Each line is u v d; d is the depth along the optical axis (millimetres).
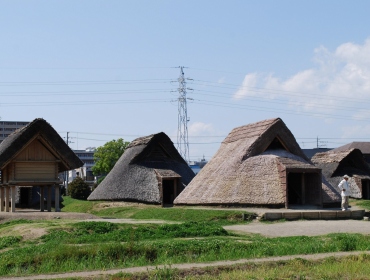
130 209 46375
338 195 41938
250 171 40188
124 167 52156
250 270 17359
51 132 38000
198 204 41500
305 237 24688
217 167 43469
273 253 20453
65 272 17281
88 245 20891
